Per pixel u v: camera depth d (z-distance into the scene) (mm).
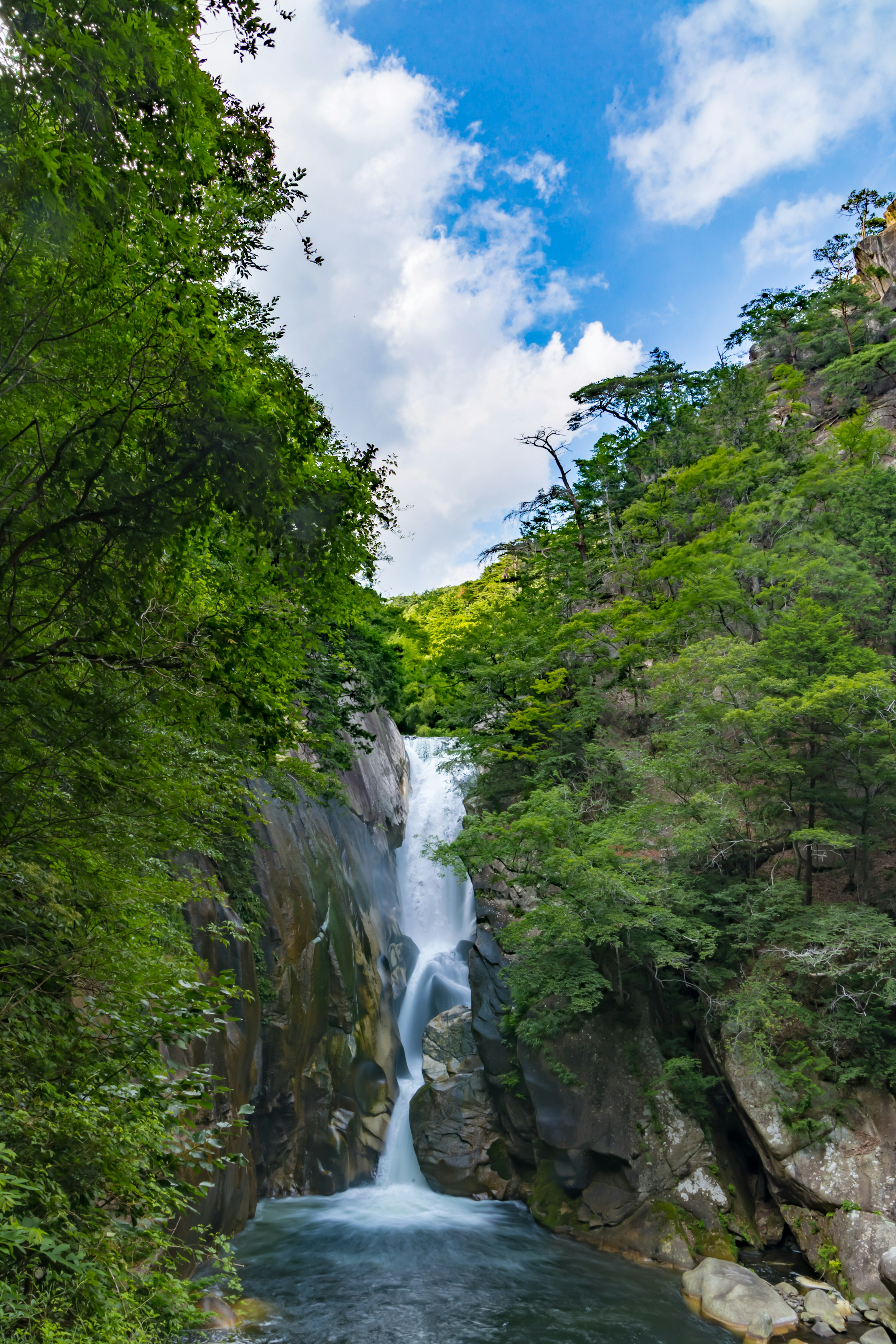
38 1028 7059
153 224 5922
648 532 39469
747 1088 20094
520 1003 23781
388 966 31391
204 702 8242
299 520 6938
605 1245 20031
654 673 24828
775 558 27359
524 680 30297
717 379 45344
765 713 20719
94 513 5746
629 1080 21766
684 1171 20312
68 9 4902
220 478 6117
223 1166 7598
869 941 18797
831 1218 18047
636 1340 15414
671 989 23297
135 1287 6535
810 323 53469
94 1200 6832
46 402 5902
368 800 36281
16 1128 6094
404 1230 21016
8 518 5770
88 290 5648
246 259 7789
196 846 11203
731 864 24062
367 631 25125
